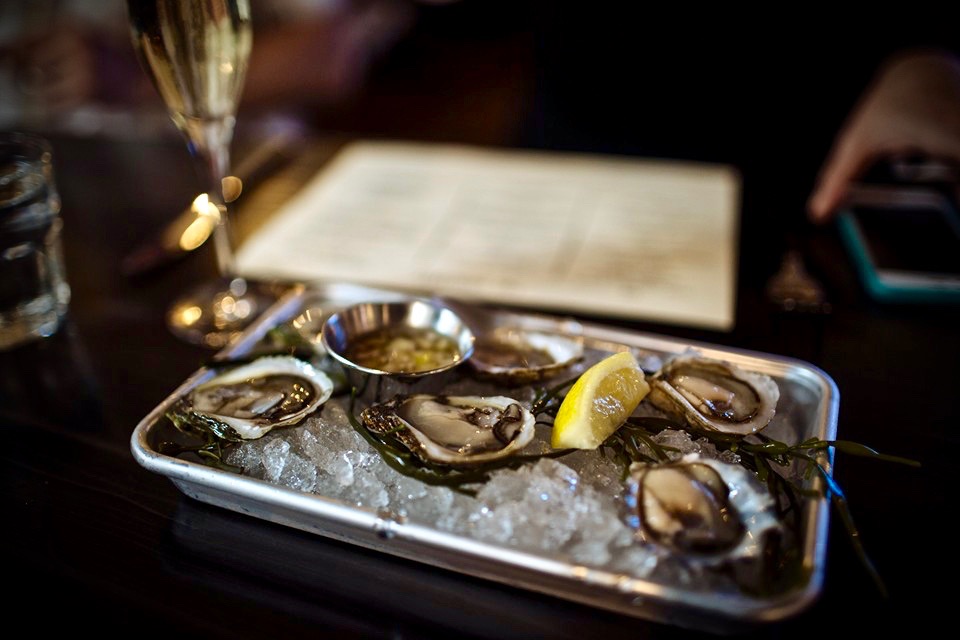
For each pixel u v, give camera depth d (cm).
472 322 37
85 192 59
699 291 45
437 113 149
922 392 36
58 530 29
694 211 55
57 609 26
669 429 29
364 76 154
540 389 31
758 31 76
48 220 41
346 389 32
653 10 78
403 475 27
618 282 46
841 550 28
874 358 39
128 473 32
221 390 31
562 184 60
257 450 28
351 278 47
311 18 132
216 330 42
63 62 106
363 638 25
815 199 53
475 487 26
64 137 70
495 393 32
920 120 55
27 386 38
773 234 51
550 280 47
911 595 26
